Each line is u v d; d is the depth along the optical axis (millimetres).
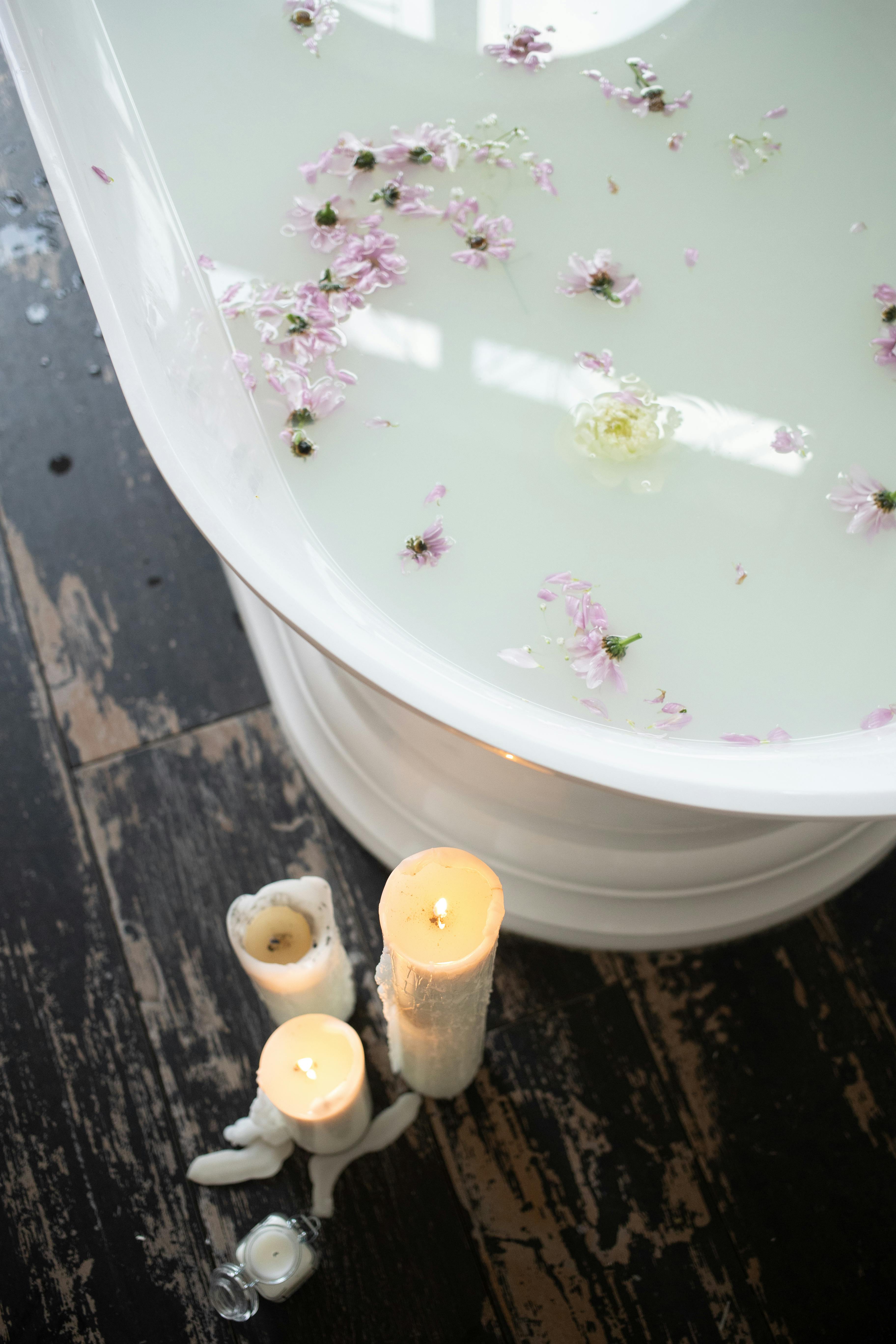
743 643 1498
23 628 1706
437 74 1681
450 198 1647
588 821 1537
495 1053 1576
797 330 1609
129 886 1621
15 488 1752
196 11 1669
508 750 1307
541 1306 1504
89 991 1588
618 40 1699
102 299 1417
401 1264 1512
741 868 1580
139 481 1762
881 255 1638
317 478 1541
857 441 1569
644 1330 1500
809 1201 1537
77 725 1674
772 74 1694
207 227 1610
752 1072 1572
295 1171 1539
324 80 1670
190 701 1687
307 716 1655
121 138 1594
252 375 1566
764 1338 1500
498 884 1374
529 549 1525
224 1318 1493
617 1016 1590
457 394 1579
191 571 1733
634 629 1499
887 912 1623
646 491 1552
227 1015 1584
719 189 1660
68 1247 1517
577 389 1587
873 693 1479
